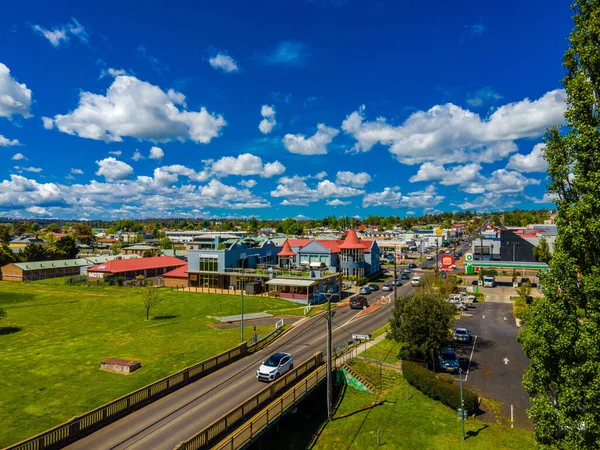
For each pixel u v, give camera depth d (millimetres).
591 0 15438
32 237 183625
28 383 29750
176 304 59719
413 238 159750
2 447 20688
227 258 71875
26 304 61875
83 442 21031
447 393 29891
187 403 26281
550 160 15844
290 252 79812
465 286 76000
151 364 34062
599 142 14203
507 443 25062
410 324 36094
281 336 43969
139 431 22328
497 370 36406
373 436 26172
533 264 78375
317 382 31141
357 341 42594
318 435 26844
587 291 13891
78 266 105438
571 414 13984
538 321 15578
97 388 28812
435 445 25031
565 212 15172
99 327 47312
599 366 13203
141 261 91938
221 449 20000
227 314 53500
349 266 80125
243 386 29328
